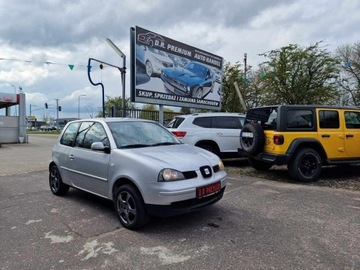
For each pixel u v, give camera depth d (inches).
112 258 133.3
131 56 448.5
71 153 220.2
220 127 375.9
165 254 135.9
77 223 178.5
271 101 872.9
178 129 358.9
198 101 578.9
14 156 558.6
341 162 296.0
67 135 238.2
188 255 134.6
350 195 233.3
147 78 465.7
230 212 192.7
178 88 526.6
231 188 258.5
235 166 384.8
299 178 278.7
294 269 121.1
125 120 212.7
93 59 442.6
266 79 856.9
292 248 139.9
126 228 167.8
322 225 168.9
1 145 847.7
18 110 954.1
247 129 306.2
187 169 159.3
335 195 233.3
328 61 778.2
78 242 151.2
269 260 128.6
